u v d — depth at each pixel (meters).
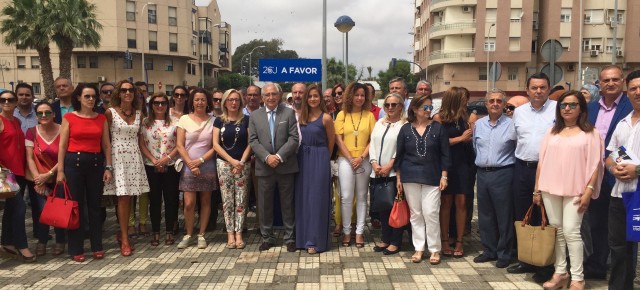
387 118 5.77
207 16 51.03
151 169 6.13
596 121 4.75
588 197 4.27
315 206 5.79
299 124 5.88
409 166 5.36
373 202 5.68
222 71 62.94
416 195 5.40
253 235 6.69
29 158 5.61
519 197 5.00
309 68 11.62
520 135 4.94
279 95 5.78
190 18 44.59
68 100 6.54
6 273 5.09
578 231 4.37
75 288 4.62
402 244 6.21
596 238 4.78
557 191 4.37
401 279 4.87
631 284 4.35
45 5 23.36
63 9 23.56
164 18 42.34
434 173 5.29
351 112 6.02
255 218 7.68
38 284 4.74
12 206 5.41
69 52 24.62
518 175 4.98
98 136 5.52
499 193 5.16
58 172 5.38
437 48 45.31
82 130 5.40
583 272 4.77
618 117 4.50
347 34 12.41
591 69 12.10
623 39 39.12
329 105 7.70
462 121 5.55
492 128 5.22
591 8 38.91
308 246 5.82
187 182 5.90
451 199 5.68
